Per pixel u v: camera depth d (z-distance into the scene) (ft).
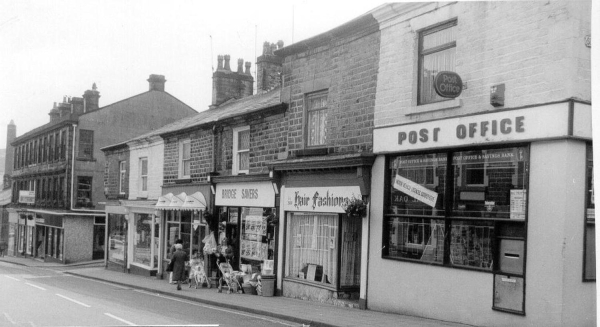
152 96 130.62
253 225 60.03
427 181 38.91
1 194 172.24
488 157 34.68
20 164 157.28
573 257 30.22
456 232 36.63
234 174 64.59
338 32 47.85
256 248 59.21
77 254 118.83
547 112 31.01
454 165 37.01
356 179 44.98
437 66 39.50
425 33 40.57
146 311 44.19
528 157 32.14
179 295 56.54
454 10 37.50
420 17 40.27
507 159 33.50
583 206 30.71
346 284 47.32
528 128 31.91
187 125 76.95
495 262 33.60
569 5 30.68
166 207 72.18
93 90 134.31
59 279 78.28
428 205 38.68
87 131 123.95
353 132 46.21
